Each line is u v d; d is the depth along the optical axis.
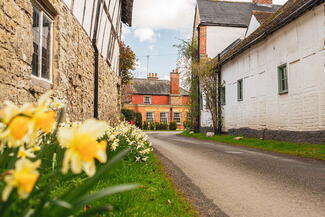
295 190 4.29
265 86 13.85
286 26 11.91
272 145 10.87
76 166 0.98
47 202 1.26
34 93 5.02
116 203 2.72
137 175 4.48
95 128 1.01
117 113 16.06
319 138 9.67
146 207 2.94
